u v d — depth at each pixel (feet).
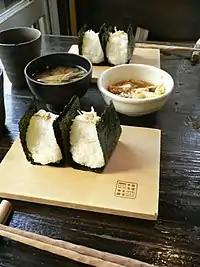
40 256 0.74
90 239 0.78
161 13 2.86
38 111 0.97
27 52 1.28
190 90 1.33
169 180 0.93
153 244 0.77
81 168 0.93
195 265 0.72
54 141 0.91
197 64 1.50
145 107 1.11
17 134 1.11
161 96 1.10
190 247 0.76
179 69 1.47
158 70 1.23
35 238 0.74
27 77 1.14
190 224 0.81
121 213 0.83
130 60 1.45
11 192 0.87
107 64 1.43
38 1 2.44
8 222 0.82
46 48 1.66
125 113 1.14
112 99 1.11
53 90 1.10
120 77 1.26
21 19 2.20
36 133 0.94
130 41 1.40
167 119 1.18
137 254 0.74
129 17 2.92
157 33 2.97
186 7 2.80
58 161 0.93
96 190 0.87
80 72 1.25
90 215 0.84
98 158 0.90
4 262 0.73
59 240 0.75
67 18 2.86
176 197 0.88
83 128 0.91
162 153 1.02
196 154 1.02
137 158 0.97
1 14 2.03
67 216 0.84
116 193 0.87
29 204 0.87
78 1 2.87
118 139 1.01
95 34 1.41
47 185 0.89
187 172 0.96
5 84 1.39
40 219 0.83
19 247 0.76
